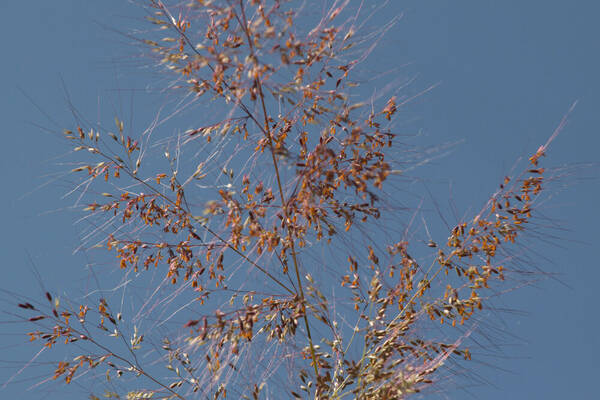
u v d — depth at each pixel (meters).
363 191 4.01
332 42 4.08
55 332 4.61
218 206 4.19
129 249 4.73
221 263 4.49
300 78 4.04
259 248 4.25
